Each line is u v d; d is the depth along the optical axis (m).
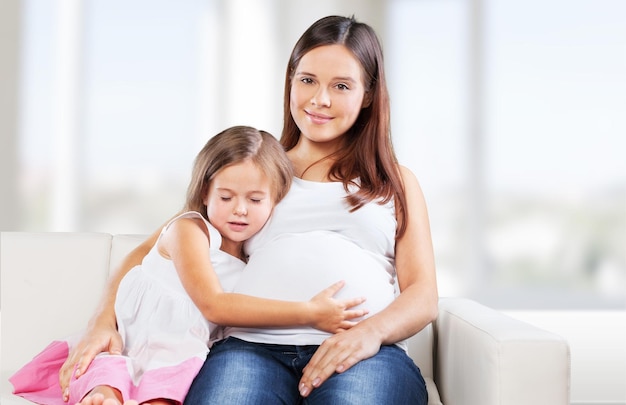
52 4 3.12
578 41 3.00
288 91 1.63
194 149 3.13
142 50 3.13
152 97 3.13
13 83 3.10
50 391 1.40
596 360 2.82
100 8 3.12
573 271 2.99
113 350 1.37
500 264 3.02
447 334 1.56
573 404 2.80
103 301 1.50
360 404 1.17
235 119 3.13
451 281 3.02
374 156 1.54
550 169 3.01
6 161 3.10
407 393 1.26
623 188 2.98
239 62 3.12
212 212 1.45
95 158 3.12
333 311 1.32
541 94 3.01
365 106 1.56
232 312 1.32
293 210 1.47
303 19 3.12
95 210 3.12
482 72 3.03
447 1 3.05
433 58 3.06
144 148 3.13
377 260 1.47
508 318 1.43
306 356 1.32
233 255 1.51
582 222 3.00
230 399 1.19
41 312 1.68
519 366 1.24
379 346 1.30
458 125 3.05
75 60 3.12
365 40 1.54
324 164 1.55
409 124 3.06
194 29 3.13
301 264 1.39
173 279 1.44
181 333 1.38
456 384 1.47
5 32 3.11
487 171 3.03
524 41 3.02
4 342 1.66
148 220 3.13
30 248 1.71
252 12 3.13
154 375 1.29
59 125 3.12
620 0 2.98
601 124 2.99
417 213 1.54
